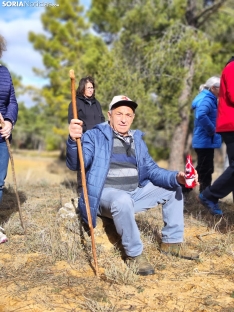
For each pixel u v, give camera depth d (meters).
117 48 11.60
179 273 3.27
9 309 2.69
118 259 3.49
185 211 5.06
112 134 3.48
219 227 4.41
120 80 10.17
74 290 2.94
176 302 2.80
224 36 13.36
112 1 13.19
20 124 40.91
